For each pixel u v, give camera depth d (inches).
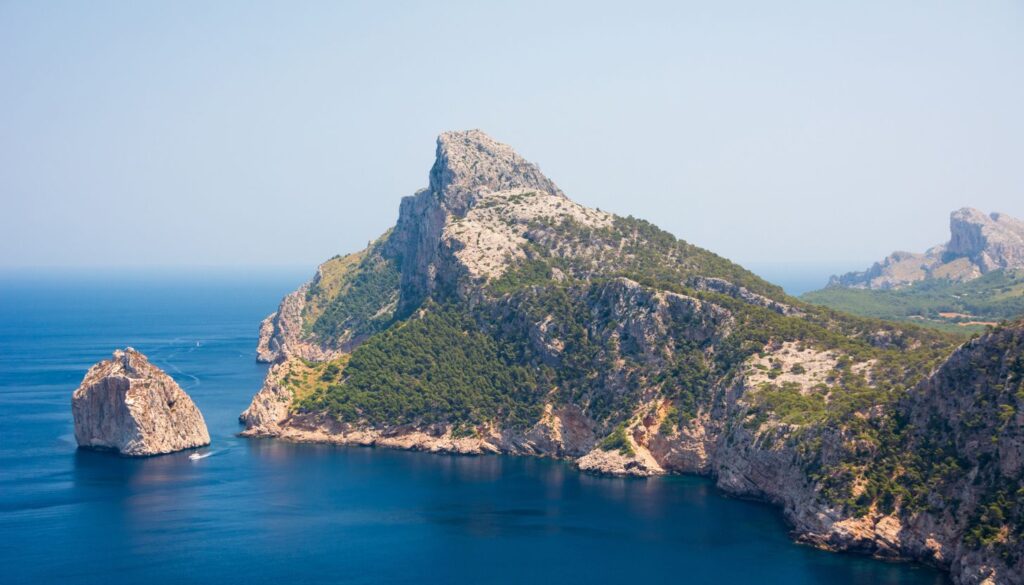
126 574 7317.9
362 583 7209.6
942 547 7288.4
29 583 7145.7
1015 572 6515.8
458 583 7209.6
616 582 7199.8
